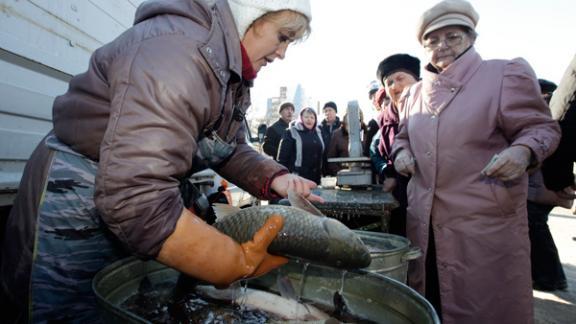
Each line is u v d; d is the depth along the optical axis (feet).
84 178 4.07
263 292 4.64
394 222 9.58
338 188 10.97
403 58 9.97
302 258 4.06
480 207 6.27
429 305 3.12
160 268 4.74
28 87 5.58
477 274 6.21
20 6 5.27
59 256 4.05
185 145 3.06
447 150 6.63
